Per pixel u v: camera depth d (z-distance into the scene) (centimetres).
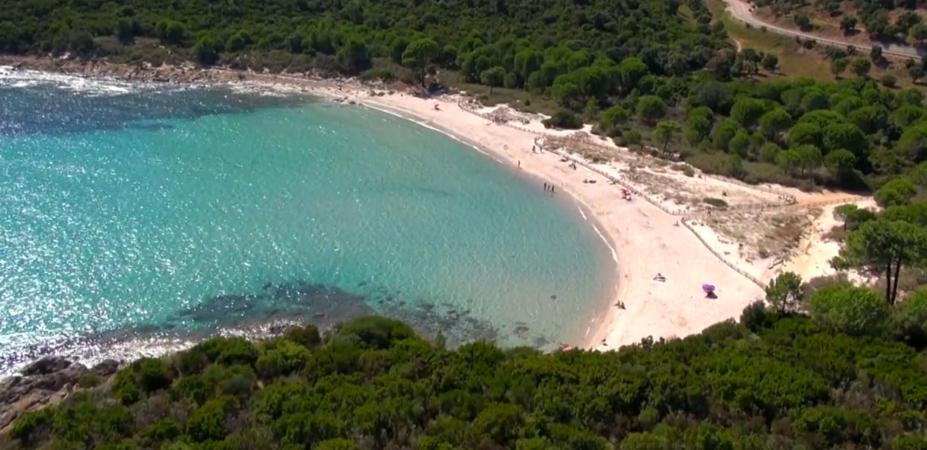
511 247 9906
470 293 8800
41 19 17688
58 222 9675
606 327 8106
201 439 5056
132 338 7606
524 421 5244
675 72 17100
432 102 15588
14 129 12962
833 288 7356
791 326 6994
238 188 11131
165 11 18475
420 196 11344
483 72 16400
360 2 19525
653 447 4925
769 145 12800
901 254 7844
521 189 11781
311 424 5059
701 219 10494
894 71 17038
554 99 15475
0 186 10588
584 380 5825
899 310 7200
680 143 13625
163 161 11962
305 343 6844
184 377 6069
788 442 5122
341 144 13300
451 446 4903
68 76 16288
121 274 8650
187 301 8275
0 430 5919
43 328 7662
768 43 19038
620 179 11969
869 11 18525
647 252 9656
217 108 14862
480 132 14050
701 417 5531
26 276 8456
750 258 9431
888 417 5397
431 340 7625
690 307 8400
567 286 9000
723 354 6362
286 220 10225
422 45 16225
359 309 8375
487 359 6197
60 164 11538
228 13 18800
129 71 16562
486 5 19775
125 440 5053
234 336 7662
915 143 12744
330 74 16938
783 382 5744
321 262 9256
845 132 12362
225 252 9281
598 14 19112
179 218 10044
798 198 11431
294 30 18100
